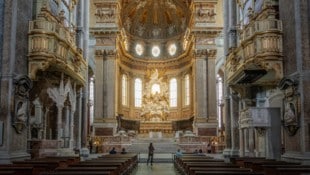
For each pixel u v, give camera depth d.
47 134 23.86
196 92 44.66
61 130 22.64
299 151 16.19
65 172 10.27
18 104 16.50
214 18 45.41
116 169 12.81
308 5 16.59
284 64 18.06
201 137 41.97
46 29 18.23
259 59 18.52
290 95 16.88
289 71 17.48
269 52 18.00
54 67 20.44
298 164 13.55
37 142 19.59
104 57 44.81
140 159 31.88
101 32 44.69
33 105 20.66
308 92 16.08
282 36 18.23
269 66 18.14
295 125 16.42
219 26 45.16
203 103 44.38
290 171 11.01
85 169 11.45
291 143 17.06
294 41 16.89
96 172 10.23
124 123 49.62
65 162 15.67
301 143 15.97
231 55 24.16
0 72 16.12
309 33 16.47
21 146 16.88
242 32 21.94
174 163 27.45
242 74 21.62
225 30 28.95
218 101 49.09
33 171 11.91
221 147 40.25
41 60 17.98
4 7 16.52
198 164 14.77
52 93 21.58
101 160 18.31
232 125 26.67
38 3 19.05
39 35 18.00
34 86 20.84
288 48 17.59
